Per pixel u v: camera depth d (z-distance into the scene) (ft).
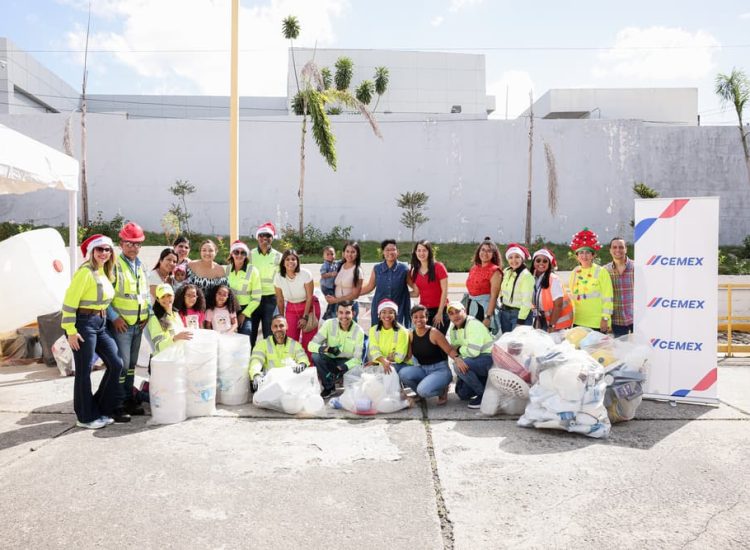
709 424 16.31
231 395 18.39
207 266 21.35
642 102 128.67
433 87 159.12
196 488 11.96
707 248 18.48
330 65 153.69
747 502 11.17
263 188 89.10
